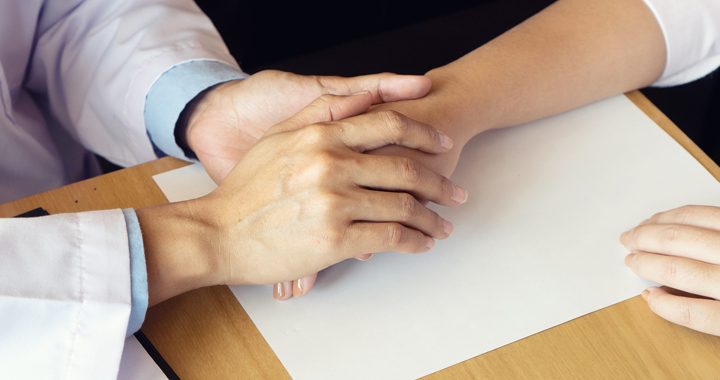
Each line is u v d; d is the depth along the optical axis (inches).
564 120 43.9
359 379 36.8
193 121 43.7
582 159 42.4
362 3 76.2
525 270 39.3
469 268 39.4
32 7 47.9
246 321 38.2
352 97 41.3
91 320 36.9
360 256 39.0
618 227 40.4
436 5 77.5
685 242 38.8
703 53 46.4
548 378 36.8
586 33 45.0
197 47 45.6
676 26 45.4
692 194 41.3
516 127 43.6
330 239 38.3
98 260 37.5
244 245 38.8
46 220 37.7
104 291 37.2
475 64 44.1
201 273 38.4
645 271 38.9
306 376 36.9
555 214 40.8
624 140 43.1
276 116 43.0
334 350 37.4
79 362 36.5
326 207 38.3
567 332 37.8
